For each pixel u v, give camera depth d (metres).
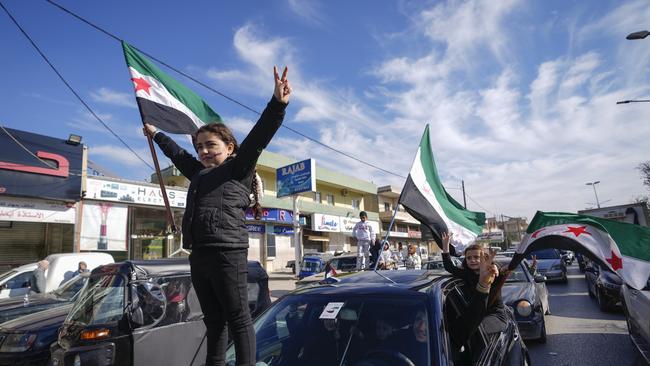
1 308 7.27
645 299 5.43
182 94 4.19
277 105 2.06
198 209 2.09
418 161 6.03
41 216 14.52
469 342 3.11
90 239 15.86
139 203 17.56
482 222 6.82
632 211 15.59
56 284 9.95
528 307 7.02
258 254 26.97
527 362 3.94
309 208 31.05
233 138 2.48
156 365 4.57
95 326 4.40
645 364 5.92
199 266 2.06
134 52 3.99
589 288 12.74
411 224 47.59
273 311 3.26
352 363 2.58
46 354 5.55
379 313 2.82
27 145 14.21
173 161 2.75
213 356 2.13
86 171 15.74
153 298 4.80
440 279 3.46
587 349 6.82
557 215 4.52
